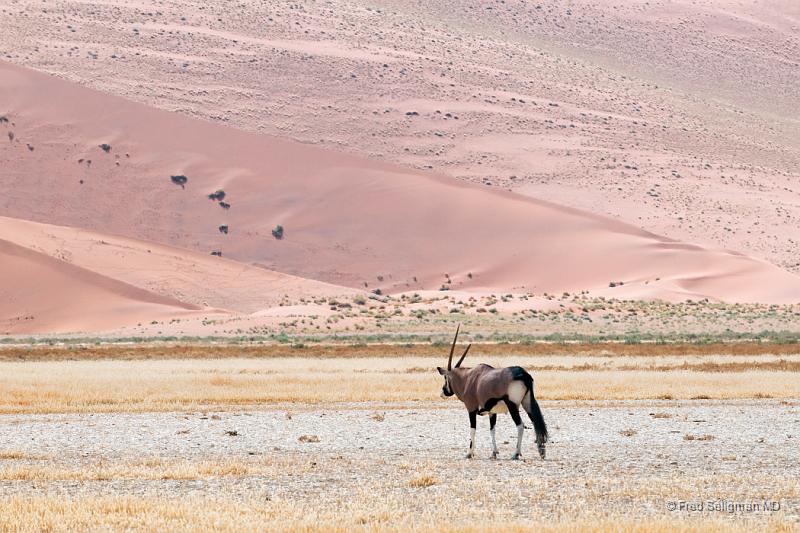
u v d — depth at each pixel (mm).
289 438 67438
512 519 39562
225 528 37625
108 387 103750
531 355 174125
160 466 54562
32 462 57844
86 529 37844
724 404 89500
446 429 72188
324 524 38000
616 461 55938
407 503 43250
